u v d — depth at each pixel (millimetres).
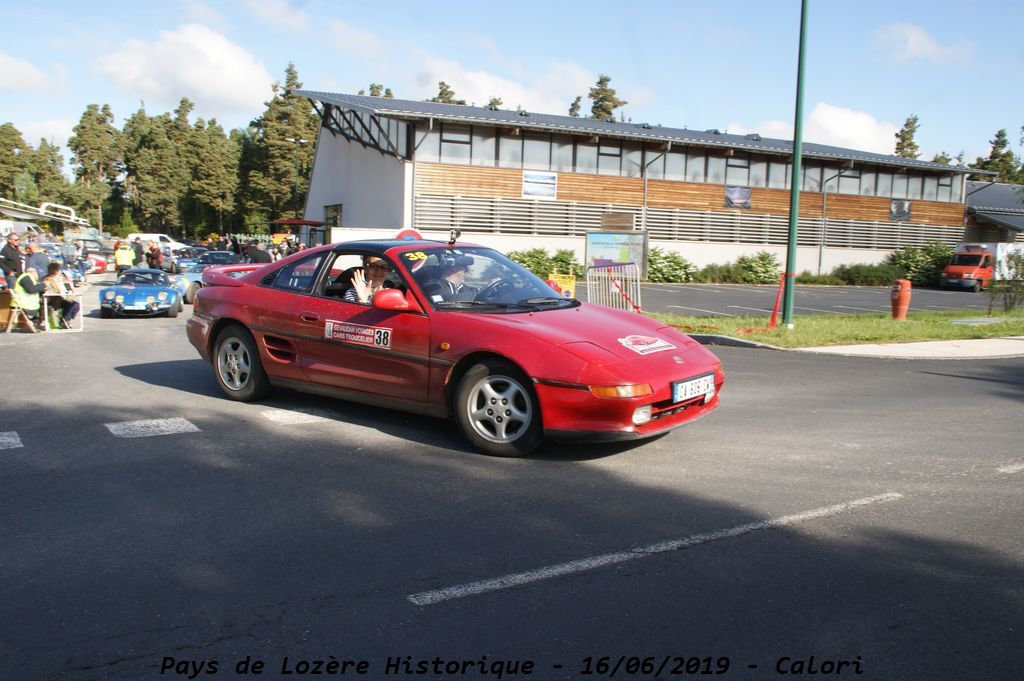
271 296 6977
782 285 14680
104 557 3807
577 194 35719
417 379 5941
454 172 33375
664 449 5852
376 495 4762
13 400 7414
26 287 13773
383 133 33250
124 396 7625
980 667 2900
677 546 3990
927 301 29734
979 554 3928
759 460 5590
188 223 82938
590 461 5504
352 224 37906
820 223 41438
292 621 3197
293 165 62531
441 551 3910
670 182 37719
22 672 2809
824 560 3834
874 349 12469
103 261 39188
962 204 45094
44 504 4547
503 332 5570
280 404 7242
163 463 5379
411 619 3219
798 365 10695
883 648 3023
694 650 2998
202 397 7574
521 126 32906
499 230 34375
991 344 13344
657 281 37469
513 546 3979
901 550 3971
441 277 6266
